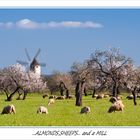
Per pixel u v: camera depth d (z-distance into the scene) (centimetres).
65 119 7050
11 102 15200
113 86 17212
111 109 8669
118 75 16038
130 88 15312
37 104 13250
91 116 7600
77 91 12144
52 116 7706
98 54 16062
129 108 10181
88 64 16012
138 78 15700
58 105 12400
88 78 16025
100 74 16450
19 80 19875
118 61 16100
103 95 18988
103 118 7188
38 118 7275
